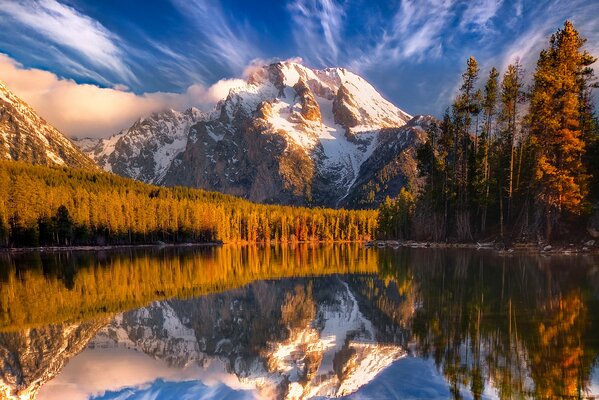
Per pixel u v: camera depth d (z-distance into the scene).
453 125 74.12
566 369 12.63
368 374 14.08
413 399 11.50
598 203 47.94
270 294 33.75
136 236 144.62
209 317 25.72
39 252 107.88
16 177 122.06
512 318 19.00
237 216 185.00
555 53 52.22
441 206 74.50
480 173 67.94
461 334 17.08
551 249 47.25
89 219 130.00
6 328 24.05
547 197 49.69
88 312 28.30
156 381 15.20
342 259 66.44
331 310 25.97
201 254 97.44
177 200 176.50
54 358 18.42
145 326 23.91
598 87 52.22
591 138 50.75
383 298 28.00
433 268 40.81
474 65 68.25
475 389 11.70
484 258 46.09
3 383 15.49
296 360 16.58
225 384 14.60
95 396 14.05
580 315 19.00
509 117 60.75
